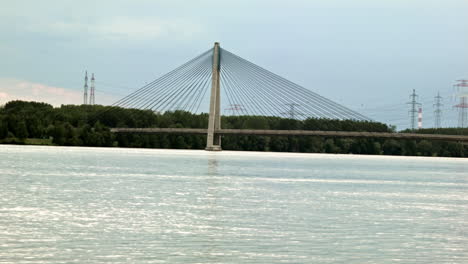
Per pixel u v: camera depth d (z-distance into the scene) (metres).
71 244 32.69
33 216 41.06
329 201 55.25
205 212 45.03
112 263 29.20
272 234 36.81
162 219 41.16
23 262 29.02
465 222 44.03
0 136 197.00
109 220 40.22
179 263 29.48
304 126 190.62
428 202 57.59
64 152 151.75
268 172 96.12
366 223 42.28
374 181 85.38
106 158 126.94
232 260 30.28
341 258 31.25
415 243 35.31
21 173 77.00
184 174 84.50
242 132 169.50
